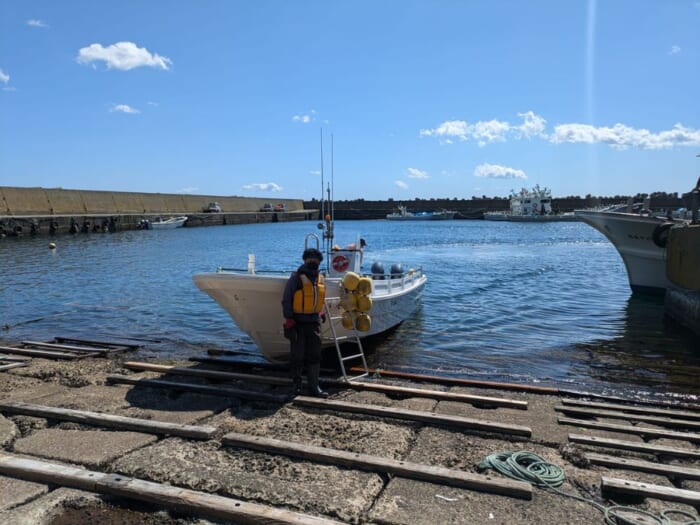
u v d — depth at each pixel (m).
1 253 35.84
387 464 4.62
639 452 5.35
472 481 4.34
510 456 4.96
